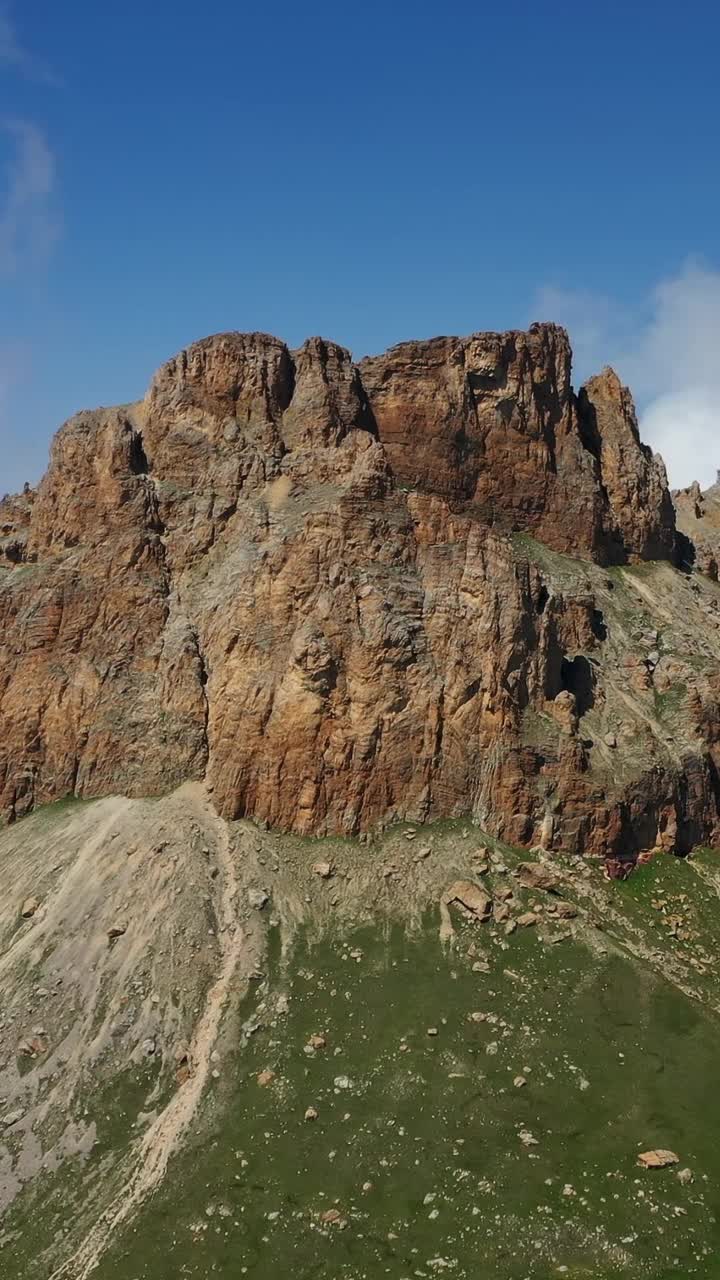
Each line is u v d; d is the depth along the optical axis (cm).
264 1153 4831
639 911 6562
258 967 5950
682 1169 4466
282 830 6919
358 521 7525
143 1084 5366
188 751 7412
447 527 7662
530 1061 5178
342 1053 5344
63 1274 4469
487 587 7356
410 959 5938
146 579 8156
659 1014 5475
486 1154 4650
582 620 8394
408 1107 4959
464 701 7069
